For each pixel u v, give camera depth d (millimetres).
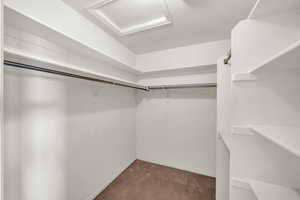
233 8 1127
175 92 2240
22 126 938
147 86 2256
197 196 1604
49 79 1105
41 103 1050
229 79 1252
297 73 635
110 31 1508
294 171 655
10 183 884
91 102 1536
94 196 1574
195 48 1852
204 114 2049
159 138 2375
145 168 2242
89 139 1511
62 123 1213
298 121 646
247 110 727
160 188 1744
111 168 1878
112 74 1857
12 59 890
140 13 1235
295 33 646
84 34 1236
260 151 708
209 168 2020
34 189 1008
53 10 974
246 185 726
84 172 1446
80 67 1387
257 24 703
